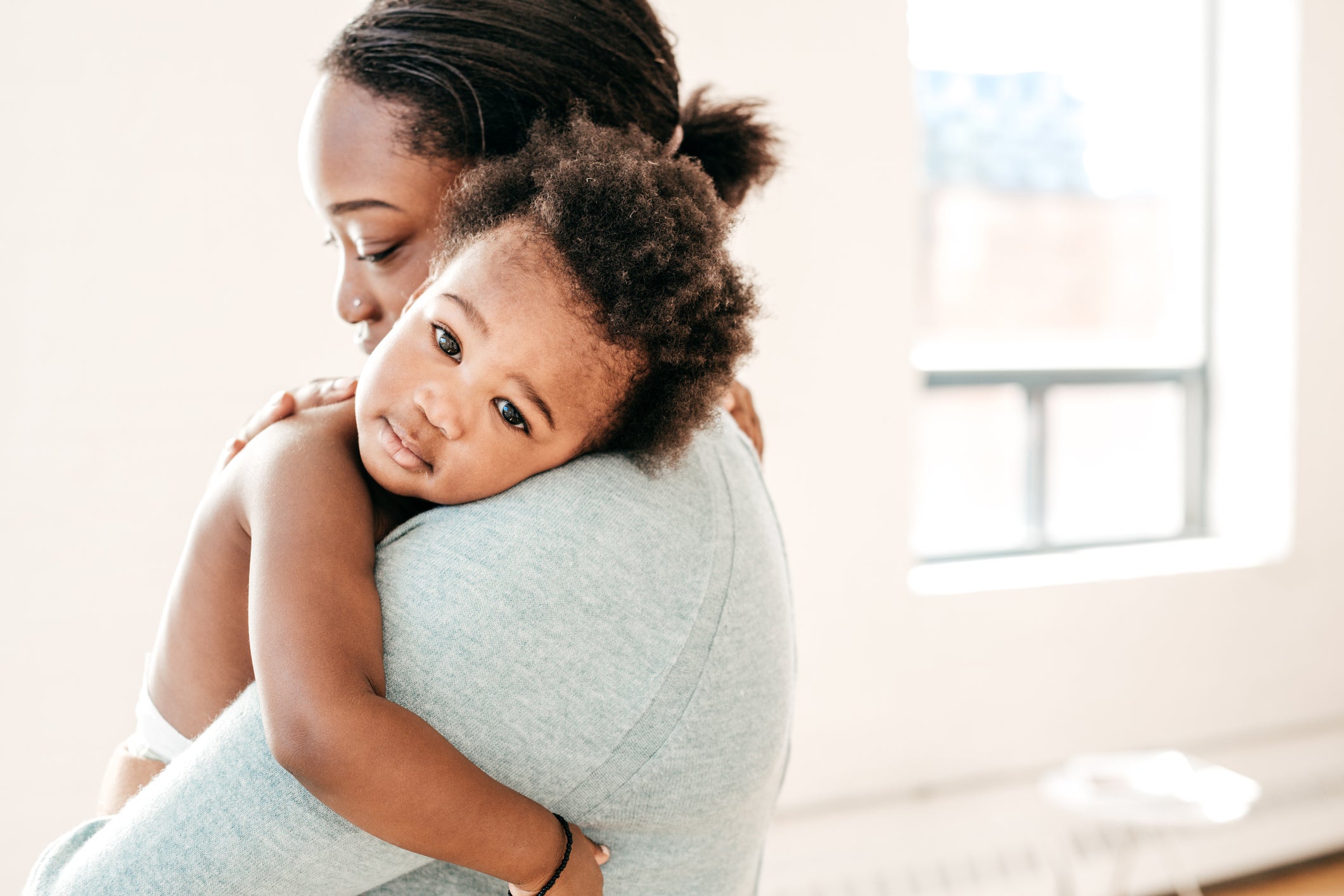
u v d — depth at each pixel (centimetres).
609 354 57
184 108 207
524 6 64
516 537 53
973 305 332
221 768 50
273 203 216
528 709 52
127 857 50
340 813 47
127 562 208
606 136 59
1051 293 342
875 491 281
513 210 59
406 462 57
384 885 57
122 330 205
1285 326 337
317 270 221
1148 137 350
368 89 62
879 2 272
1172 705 322
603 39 65
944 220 327
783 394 269
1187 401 360
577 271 56
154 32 204
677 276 56
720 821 62
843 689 280
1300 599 341
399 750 47
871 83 272
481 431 57
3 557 199
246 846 49
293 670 48
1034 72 334
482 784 50
